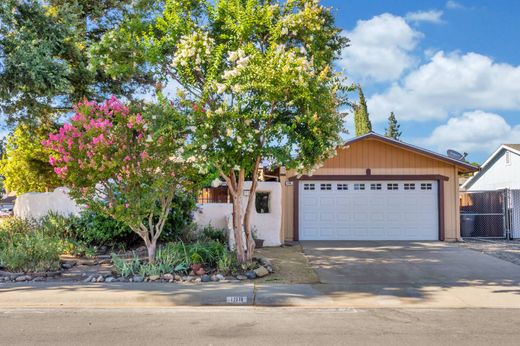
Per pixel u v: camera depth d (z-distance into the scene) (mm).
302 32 11062
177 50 11148
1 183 16922
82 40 17234
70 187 11094
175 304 8680
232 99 10570
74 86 16844
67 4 15586
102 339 6363
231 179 11867
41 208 15688
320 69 10922
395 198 18500
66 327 6996
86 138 10742
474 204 21078
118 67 11336
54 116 18688
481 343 6219
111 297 8773
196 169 11078
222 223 16344
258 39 11289
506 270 11758
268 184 16562
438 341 6312
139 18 12188
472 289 9742
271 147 10398
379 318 7613
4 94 14133
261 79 9898
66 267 11641
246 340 6344
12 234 13539
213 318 7605
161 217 11391
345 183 18469
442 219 18344
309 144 10312
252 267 11180
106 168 10578
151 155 10836
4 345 6074
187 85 11055
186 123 10195
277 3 11172
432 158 18422
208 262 11438
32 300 8719
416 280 10609
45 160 24141
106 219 13633
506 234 19266
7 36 14109
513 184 27844
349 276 10992
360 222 18406
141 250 13570
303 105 10414
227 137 9961
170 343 6195
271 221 16453
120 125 10844
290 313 7988
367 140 18484
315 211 18359
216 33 11609
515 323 7297
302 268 11930
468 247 16172
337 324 7219
